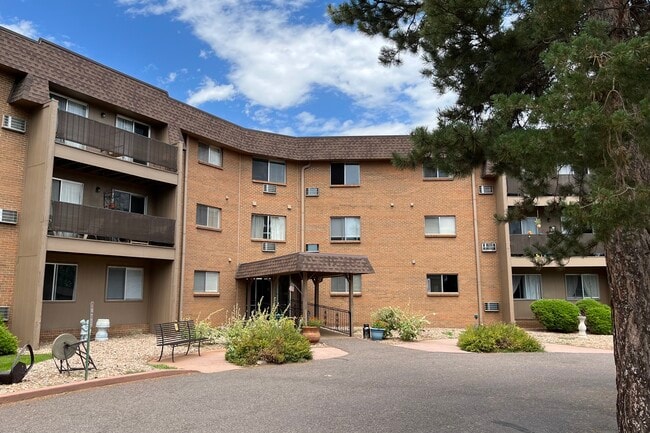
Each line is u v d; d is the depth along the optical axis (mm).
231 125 22281
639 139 3797
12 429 6105
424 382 9234
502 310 22562
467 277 23141
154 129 19359
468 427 6188
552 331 21234
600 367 11141
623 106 3891
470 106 7480
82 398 7812
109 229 16219
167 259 18328
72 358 11758
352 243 23656
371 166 24250
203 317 20250
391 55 8766
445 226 23672
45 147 14648
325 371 10500
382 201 23938
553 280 23719
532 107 4426
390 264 23422
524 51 6613
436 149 6895
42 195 14406
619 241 5102
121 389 8516
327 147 24156
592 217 3775
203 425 6266
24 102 14828
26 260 14430
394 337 17969
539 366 11266
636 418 4922
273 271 19078
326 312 22734
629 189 3719
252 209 22906
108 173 17375
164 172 18422
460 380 9453
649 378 4930
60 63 16016
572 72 4000
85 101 16938
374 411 6973
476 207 23594
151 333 18594
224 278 21438
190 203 20172
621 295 5152
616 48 3883
